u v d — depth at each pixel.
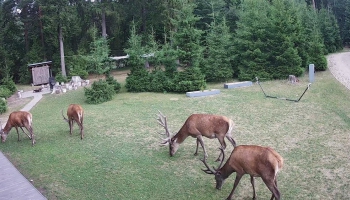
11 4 36.00
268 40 26.05
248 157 8.20
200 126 11.16
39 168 11.59
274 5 27.83
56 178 10.70
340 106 17.31
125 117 17.81
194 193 9.35
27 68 35.28
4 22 35.66
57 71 35.41
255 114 16.78
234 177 10.22
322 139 12.80
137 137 14.46
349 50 43.00
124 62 37.84
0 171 11.24
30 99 25.80
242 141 13.20
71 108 14.83
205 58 27.72
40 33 36.50
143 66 25.77
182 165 11.30
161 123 12.41
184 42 23.47
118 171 11.05
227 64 26.34
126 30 37.59
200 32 23.55
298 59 25.17
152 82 24.66
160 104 20.33
